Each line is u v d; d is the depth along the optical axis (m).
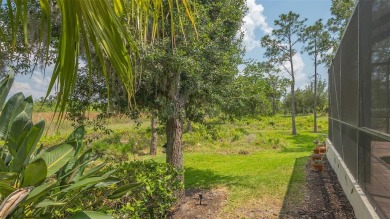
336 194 4.82
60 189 2.09
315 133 18.66
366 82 3.12
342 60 5.16
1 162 1.86
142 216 3.42
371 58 2.87
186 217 4.28
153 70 4.01
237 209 4.53
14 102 2.34
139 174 3.50
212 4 5.04
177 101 4.61
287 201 4.72
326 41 18.69
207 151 11.02
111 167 3.91
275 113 32.09
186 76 4.59
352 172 4.14
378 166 2.59
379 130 2.55
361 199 3.19
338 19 15.83
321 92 34.06
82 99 4.46
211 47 4.70
